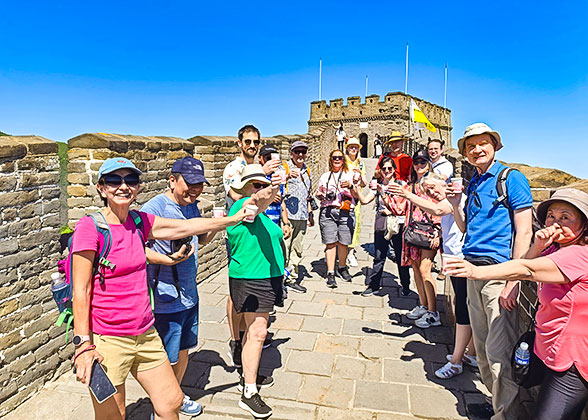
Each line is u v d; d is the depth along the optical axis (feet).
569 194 7.20
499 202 9.46
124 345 7.63
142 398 11.45
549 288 7.42
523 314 11.57
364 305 18.06
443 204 12.03
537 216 8.14
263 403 10.81
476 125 9.76
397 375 12.55
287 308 17.75
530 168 16.47
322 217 20.18
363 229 33.42
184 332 10.25
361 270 23.06
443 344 14.43
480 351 10.47
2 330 10.64
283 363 13.28
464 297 11.92
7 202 10.67
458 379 12.26
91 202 14.43
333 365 13.15
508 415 9.32
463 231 10.85
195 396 11.50
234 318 12.66
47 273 11.96
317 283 20.90
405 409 10.96
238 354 12.92
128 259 7.57
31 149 11.31
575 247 7.11
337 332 15.44
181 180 9.56
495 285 9.45
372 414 10.80
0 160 10.48
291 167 19.98
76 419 10.57
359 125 105.81
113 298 7.47
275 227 11.05
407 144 59.31
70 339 12.87
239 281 10.75
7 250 10.71
